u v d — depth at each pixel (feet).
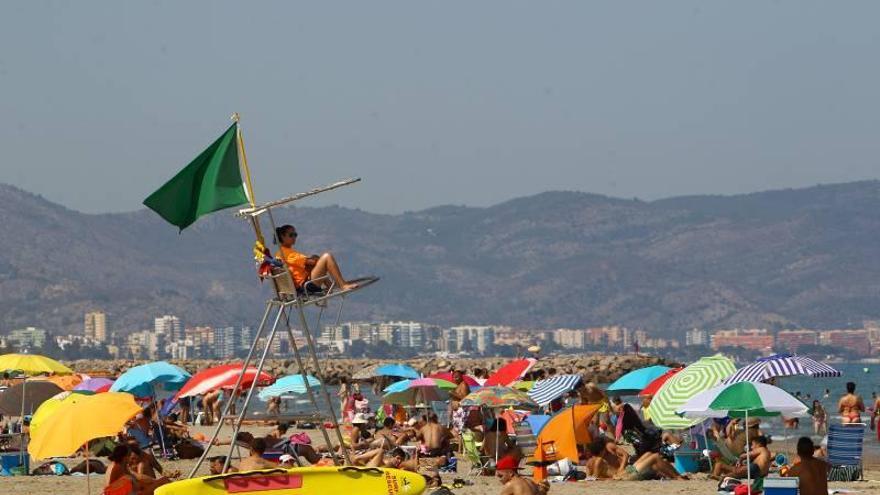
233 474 150.51
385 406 350.64
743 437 225.15
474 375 362.94
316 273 159.43
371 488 153.28
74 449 169.58
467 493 199.21
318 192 157.79
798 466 169.37
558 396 271.28
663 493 196.85
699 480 216.13
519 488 174.60
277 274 159.84
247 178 159.12
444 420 366.84
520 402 238.89
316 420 163.63
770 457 203.21
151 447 261.85
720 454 224.12
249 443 234.17
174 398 316.19
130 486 169.99
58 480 219.82
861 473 221.05
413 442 263.70
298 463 217.56
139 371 295.48
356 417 306.55
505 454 233.55
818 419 368.89
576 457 217.56
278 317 161.79
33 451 171.32
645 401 276.21
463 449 255.09
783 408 166.40
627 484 209.87
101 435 170.30
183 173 157.28
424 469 229.66
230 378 283.79
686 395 220.43
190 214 158.10
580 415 219.41
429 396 311.27
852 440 220.23
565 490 202.49
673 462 230.89
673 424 218.18
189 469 237.66
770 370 226.17
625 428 241.35
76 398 176.65
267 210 158.10
